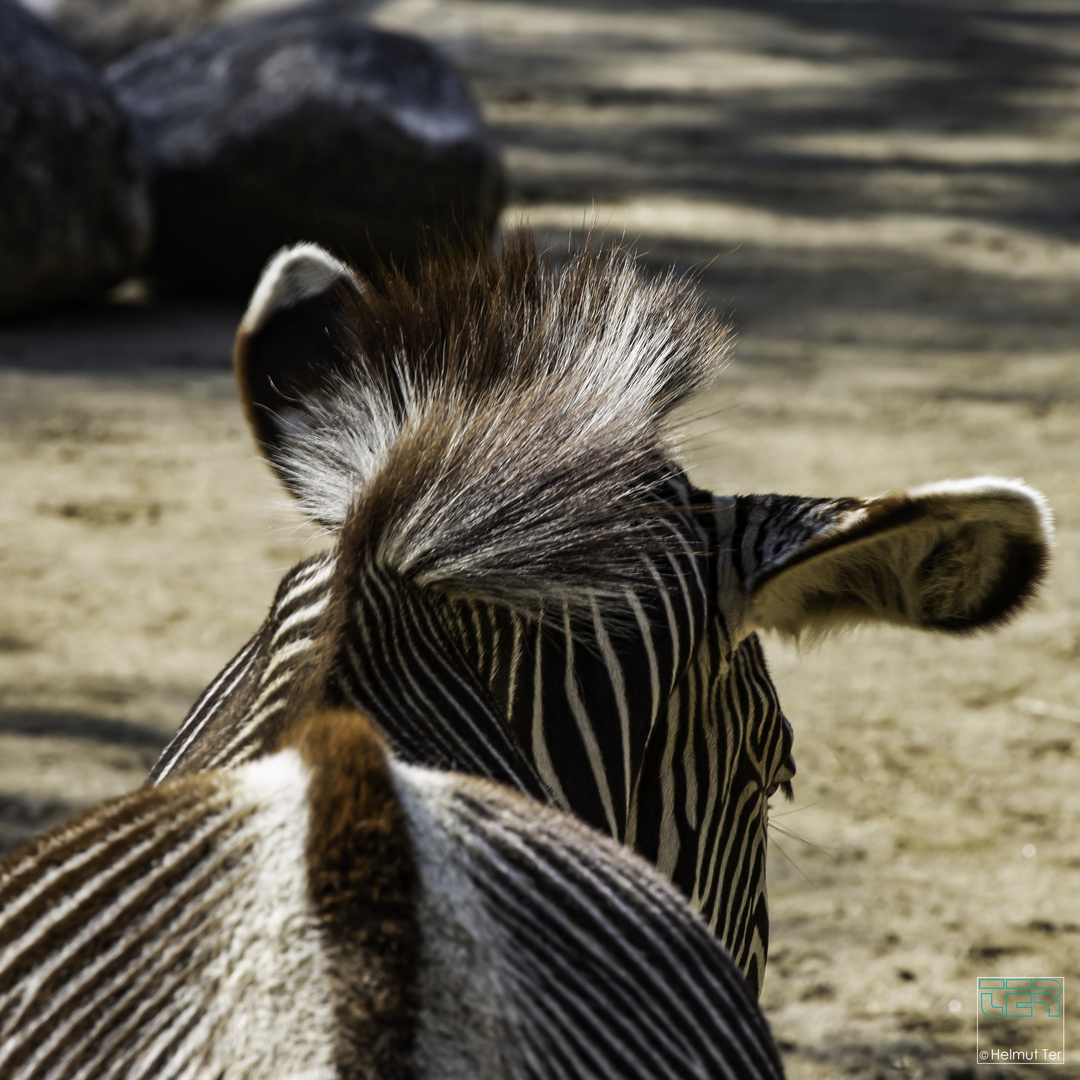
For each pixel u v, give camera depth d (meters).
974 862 10.98
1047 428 20.69
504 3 55.38
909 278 28.25
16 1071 2.68
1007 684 13.92
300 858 2.69
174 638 14.00
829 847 11.12
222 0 38.81
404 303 4.58
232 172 24.30
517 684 4.11
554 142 37.34
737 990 3.23
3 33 22.81
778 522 4.59
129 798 3.09
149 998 2.65
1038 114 42.69
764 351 23.66
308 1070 2.47
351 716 3.04
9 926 2.86
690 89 44.25
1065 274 28.92
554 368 4.37
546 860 2.99
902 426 20.53
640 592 4.35
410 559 3.76
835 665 14.29
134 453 18.48
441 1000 2.59
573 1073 2.73
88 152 23.23
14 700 12.72
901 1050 8.90
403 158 24.27
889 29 54.78
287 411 5.14
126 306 24.97
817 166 36.31
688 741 4.63
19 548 15.78
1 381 20.66
